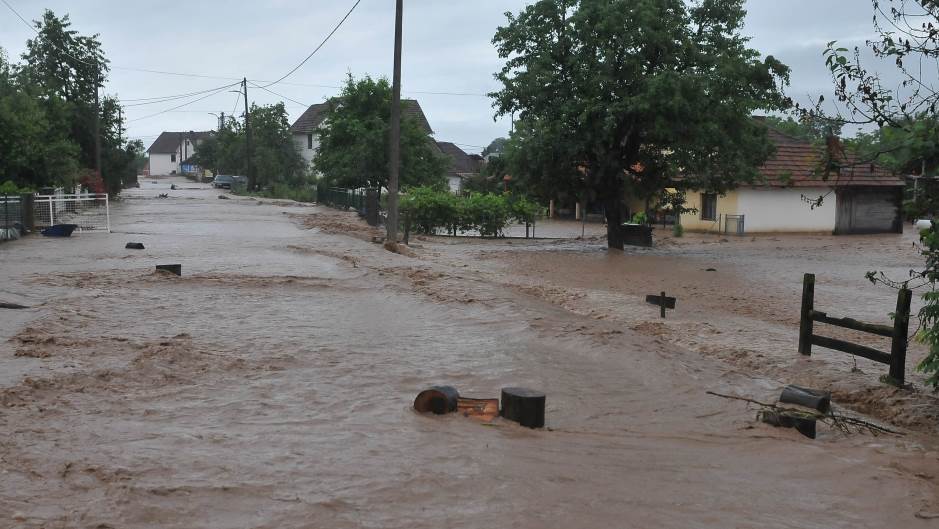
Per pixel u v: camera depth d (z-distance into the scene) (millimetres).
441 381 8289
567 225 47688
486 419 6816
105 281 15086
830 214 39469
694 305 15555
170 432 6121
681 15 27344
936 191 7414
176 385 7691
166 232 28672
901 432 7391
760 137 28219
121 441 5820
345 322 11656
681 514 4852
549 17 27594
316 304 13227
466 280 16344
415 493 4992
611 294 16688
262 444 5895
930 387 9297
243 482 5055
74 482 4922
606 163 27500
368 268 18078
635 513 4836
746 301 16312
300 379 8117
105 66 57906
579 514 4773
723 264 24328
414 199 36219
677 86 25016
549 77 27062
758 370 9930
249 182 71562
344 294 14438
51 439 5785
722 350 10898
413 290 14859
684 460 5953
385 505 4781
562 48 27578
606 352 9789
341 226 31969
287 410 6941
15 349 8906
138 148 64188
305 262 19422
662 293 13562
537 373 8789
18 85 42875
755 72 26453
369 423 6578
